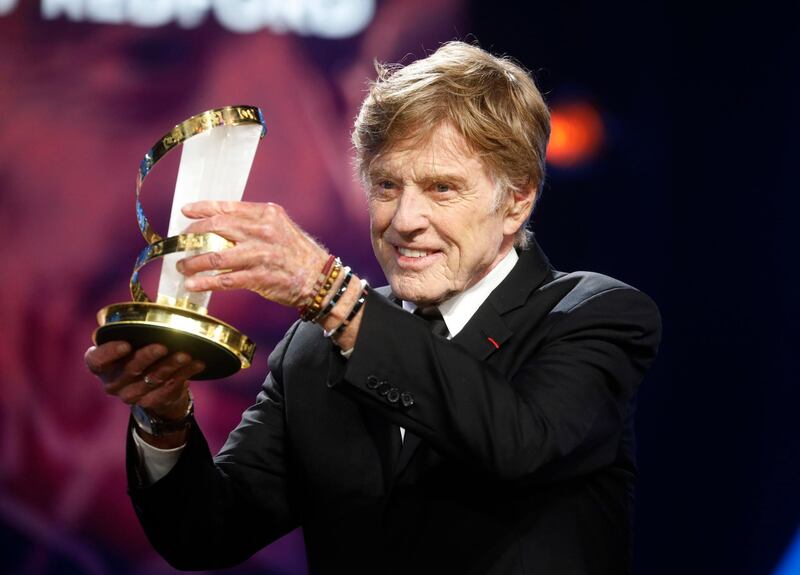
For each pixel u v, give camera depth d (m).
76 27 16.20
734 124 16.08
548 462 4.83
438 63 5.36
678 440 16.28
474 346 5.48
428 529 5.25
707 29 16.09
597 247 16.25
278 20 16.16
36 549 16.31
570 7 16.20
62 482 16.39
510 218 5.60
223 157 4.58
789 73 15.87
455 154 5.21
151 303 4.35
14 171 16.23
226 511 5.67
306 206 16.19
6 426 16.34
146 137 16.27
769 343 16.03
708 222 16.16
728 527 16.09
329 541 5.56
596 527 5.36
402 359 4.69
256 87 16.19
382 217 5.41
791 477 15.97
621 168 16.23
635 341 5.46
